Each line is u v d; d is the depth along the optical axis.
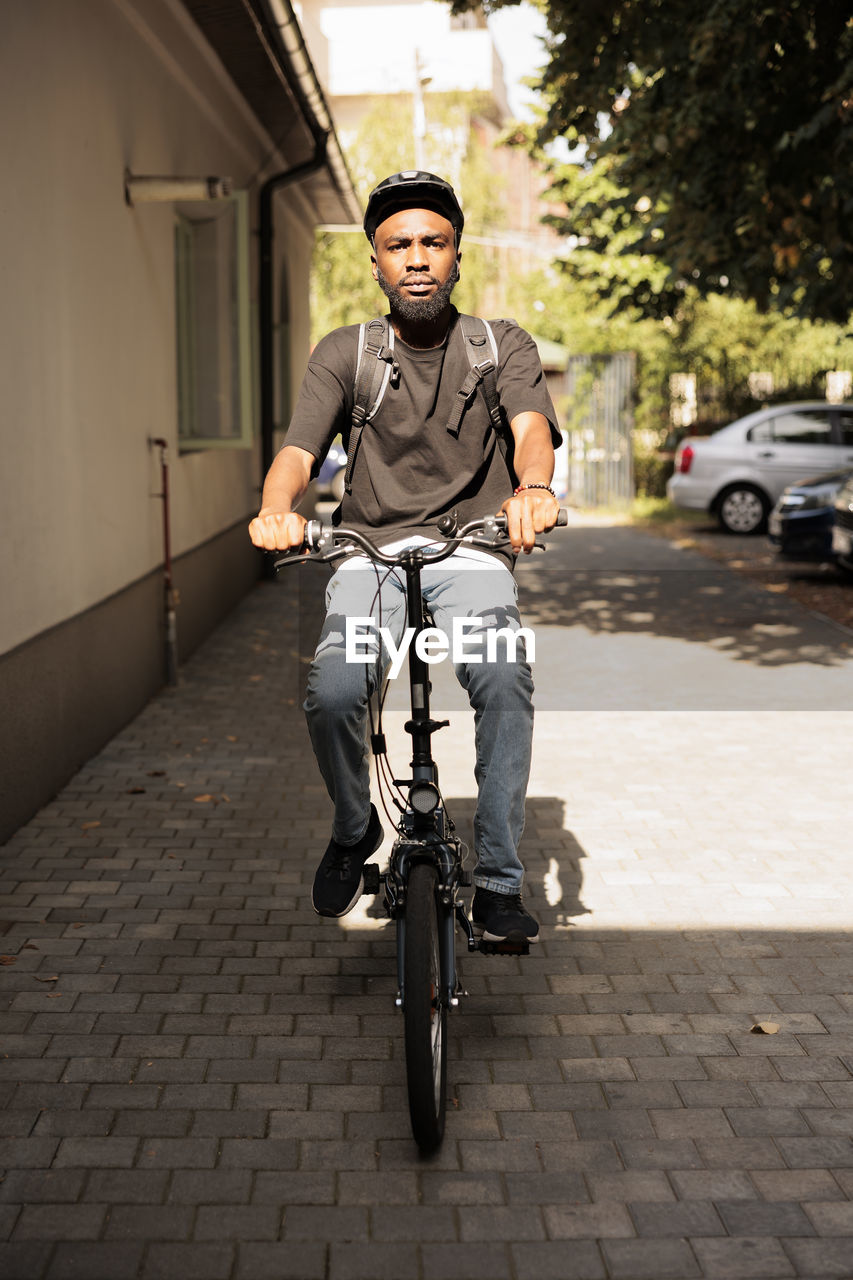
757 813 5.94
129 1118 3.34
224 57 9.93
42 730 5.97
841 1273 2.76
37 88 5.91
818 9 8.55
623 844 5.50
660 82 9.41
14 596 5.59
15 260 5.59
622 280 17.77
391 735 4.43
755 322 23.06
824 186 9.66
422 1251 2.82
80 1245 2.83
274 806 6.03
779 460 18.41
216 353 9.46
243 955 4.38
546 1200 3.01
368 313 28.78
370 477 3.52
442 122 30.95
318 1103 3.44
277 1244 2.84
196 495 10.03
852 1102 3.46
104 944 4.45
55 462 6.18
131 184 7.63
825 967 4.30
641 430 23.89
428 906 3.14
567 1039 3.81
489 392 3.47
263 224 13.65
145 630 8.12
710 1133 3.30
